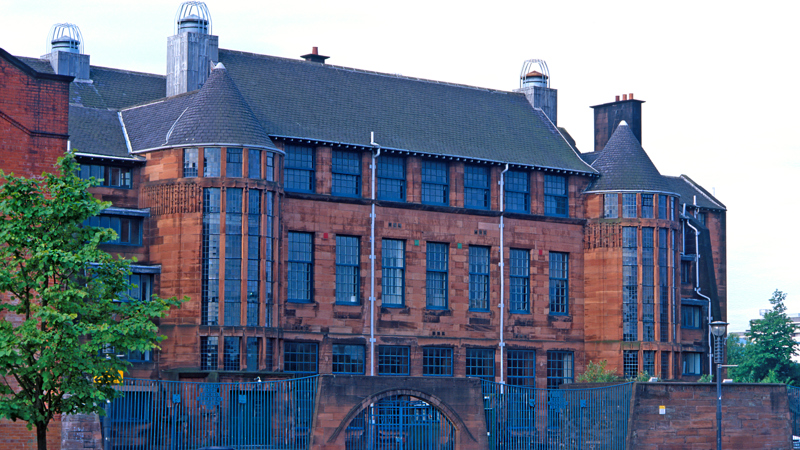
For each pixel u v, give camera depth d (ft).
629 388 149.28
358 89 197.47
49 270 100.12
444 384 139.64
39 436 100.27
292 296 175.94
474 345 190.90
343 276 181.27
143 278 167.94
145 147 171.94
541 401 146.51
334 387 133.08
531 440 145.07
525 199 201.26
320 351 176.45
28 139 127.24
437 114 201.98
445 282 190.80
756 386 156.25
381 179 186.39
